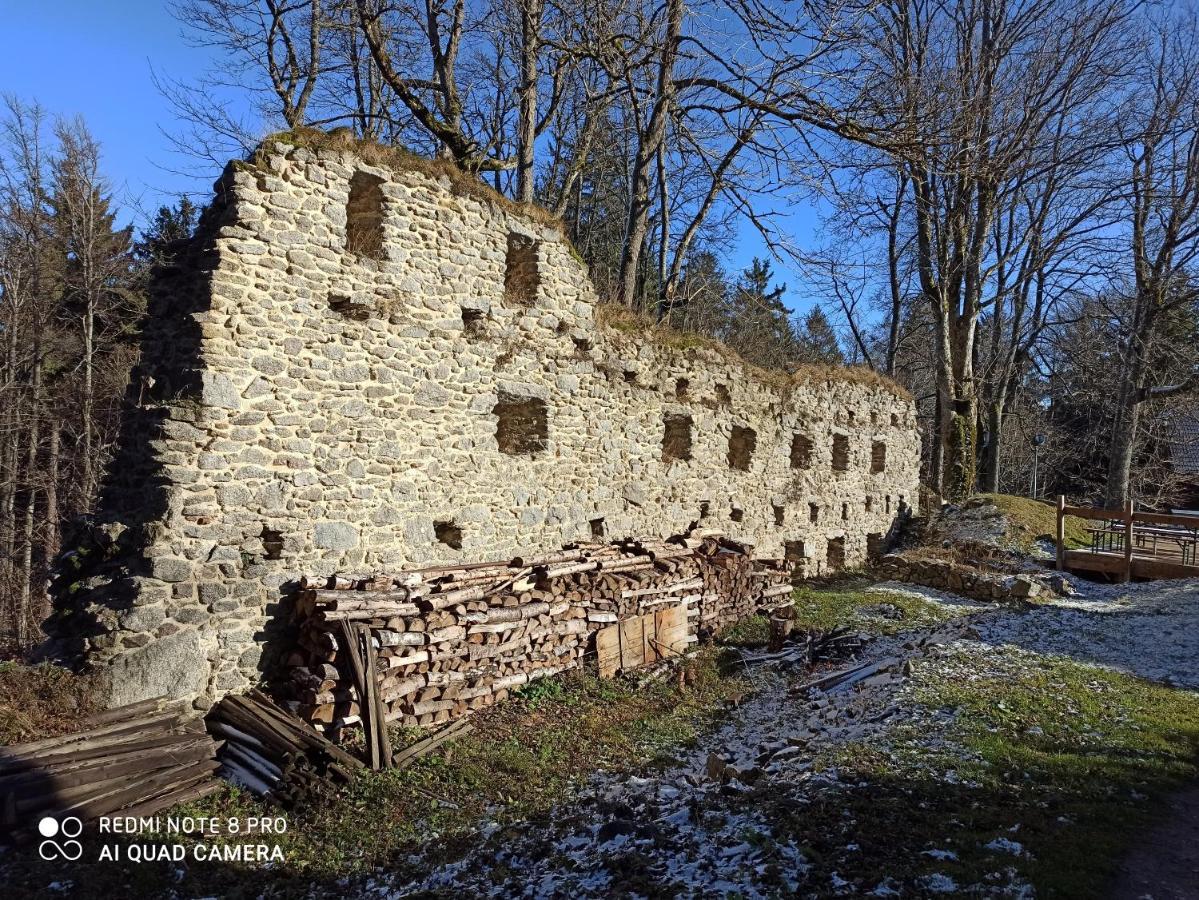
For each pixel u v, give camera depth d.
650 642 10.29
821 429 17.58
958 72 14.34
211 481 7.10
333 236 8.09
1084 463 36.50
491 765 7.07
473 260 9.54
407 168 8.80
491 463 9.76
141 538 6.76
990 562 17.23
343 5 14.31
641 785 6.47
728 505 14.52
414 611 7.80
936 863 4.21
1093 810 5.00
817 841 4.46
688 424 13.67
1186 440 29.22
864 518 19.39
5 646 17.17
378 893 5.04
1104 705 7.46
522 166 15.25
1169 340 25.89
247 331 7.38
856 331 32.16
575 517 11.04
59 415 20.69
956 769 5.64
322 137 8.09
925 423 40.78
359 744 7.05
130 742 5.93
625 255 17.55
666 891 4.10
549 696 8.71
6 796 4.89
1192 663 9.33
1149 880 4.14
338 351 8.12
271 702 7.12
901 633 11.90
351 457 8.20
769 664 10.55
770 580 13.57
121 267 22.19
